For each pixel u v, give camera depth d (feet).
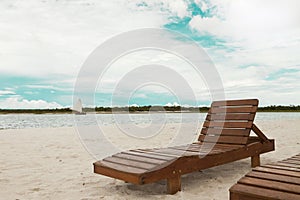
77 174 12.49
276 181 6.53
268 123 45.21
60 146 20.98
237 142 13.55
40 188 10.31
